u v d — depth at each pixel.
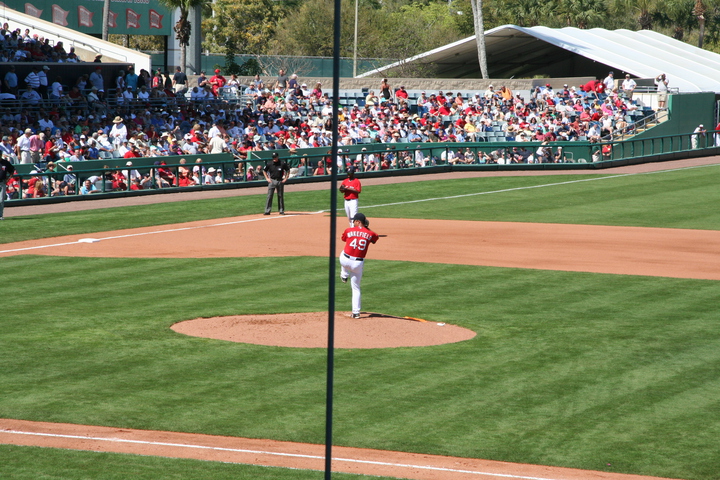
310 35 154.12
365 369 24.86
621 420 20.86
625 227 53.53
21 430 19.77
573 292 35.56
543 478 17.42
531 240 48.47
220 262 41.34
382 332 28.95
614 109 98.69
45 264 40.53
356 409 21.50
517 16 161.50
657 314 31.91
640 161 90.50
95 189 61.06
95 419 20.55
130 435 19.53
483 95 102.06
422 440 19.45
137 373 24.27
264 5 164.50
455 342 27.89
